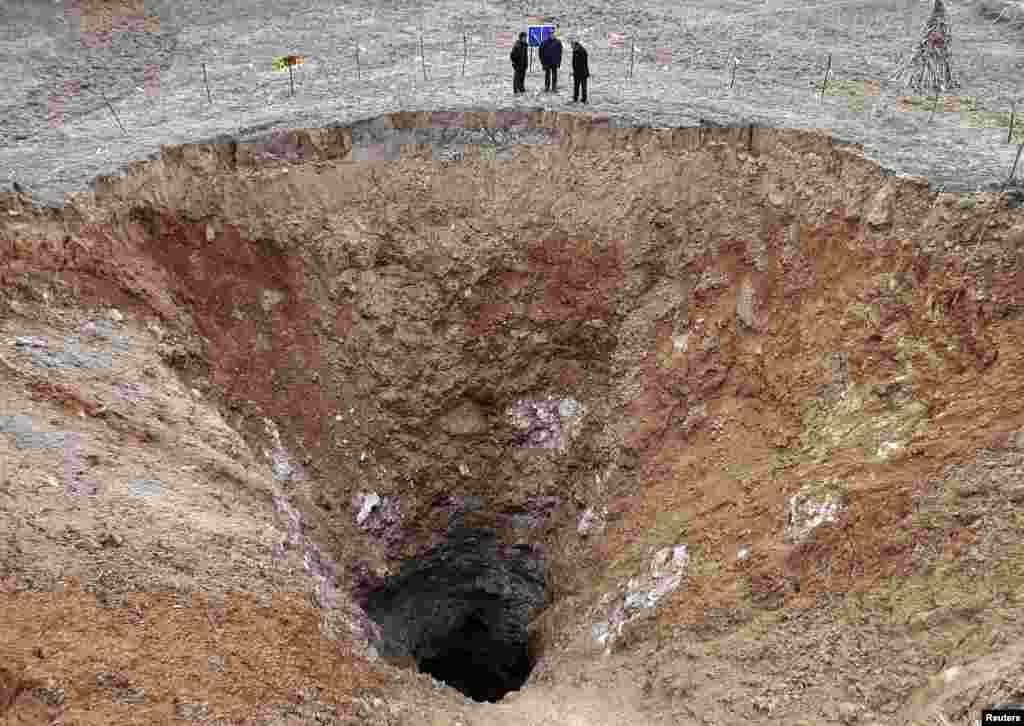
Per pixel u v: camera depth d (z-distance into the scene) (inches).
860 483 365.7
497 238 578.2
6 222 439.5
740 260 510.0
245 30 905.5
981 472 326.0
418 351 575.5
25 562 287.3
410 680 393.1
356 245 564.1
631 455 528.1
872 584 333.4
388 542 580.7
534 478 594.9
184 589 312.2
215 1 973.8
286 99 684.7
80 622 275.7
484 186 589.0
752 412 468.4
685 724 338.3
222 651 295.4
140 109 679.7
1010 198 388.5
